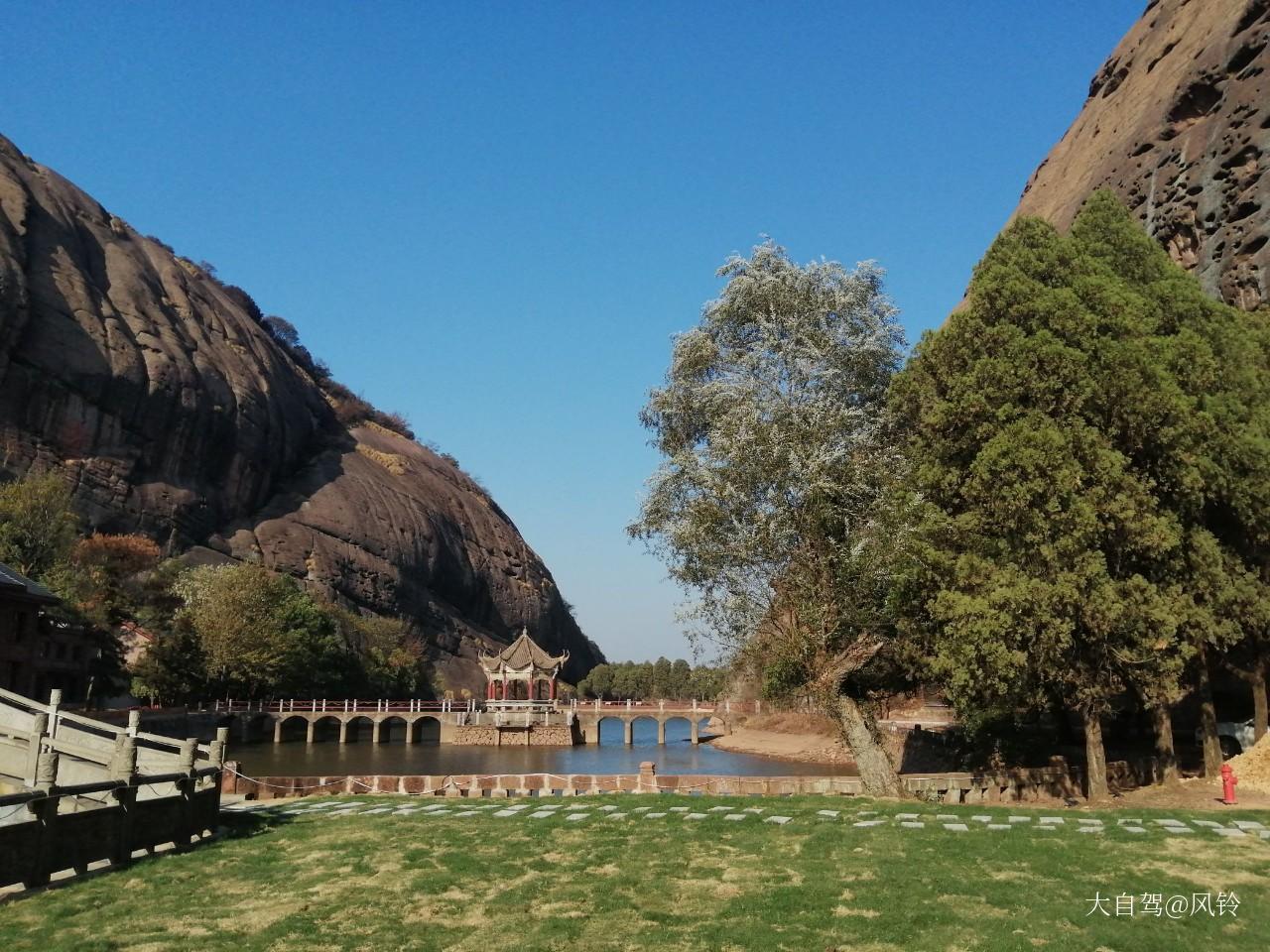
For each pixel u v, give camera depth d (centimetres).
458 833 1664
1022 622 2178
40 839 1273
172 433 11719
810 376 2530
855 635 2555
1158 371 2300
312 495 14162
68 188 13200
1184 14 6169
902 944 1011
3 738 1830
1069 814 1856
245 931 1073
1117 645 2347
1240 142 4609
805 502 2438
